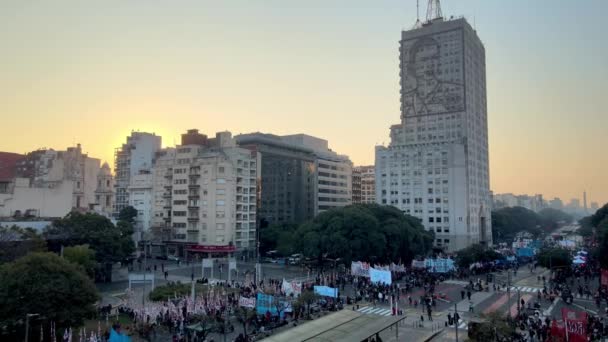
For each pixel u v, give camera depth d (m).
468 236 160.88
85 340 52.34
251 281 90.44
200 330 52.12
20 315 47.78
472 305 74.31
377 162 176.88
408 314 68.50
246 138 173.38
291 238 127.31
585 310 71.00
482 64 197.88
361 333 44.69
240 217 145.75
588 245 171.00
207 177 140.75
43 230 92.06
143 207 170.25
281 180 186.12
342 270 107.44
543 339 51.81
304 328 45.00
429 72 179.50
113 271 102.31
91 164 162.75
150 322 57.47
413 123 181.88
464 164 164.12
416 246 118.94
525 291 88.75
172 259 139.88
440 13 193.38
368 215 112.81
